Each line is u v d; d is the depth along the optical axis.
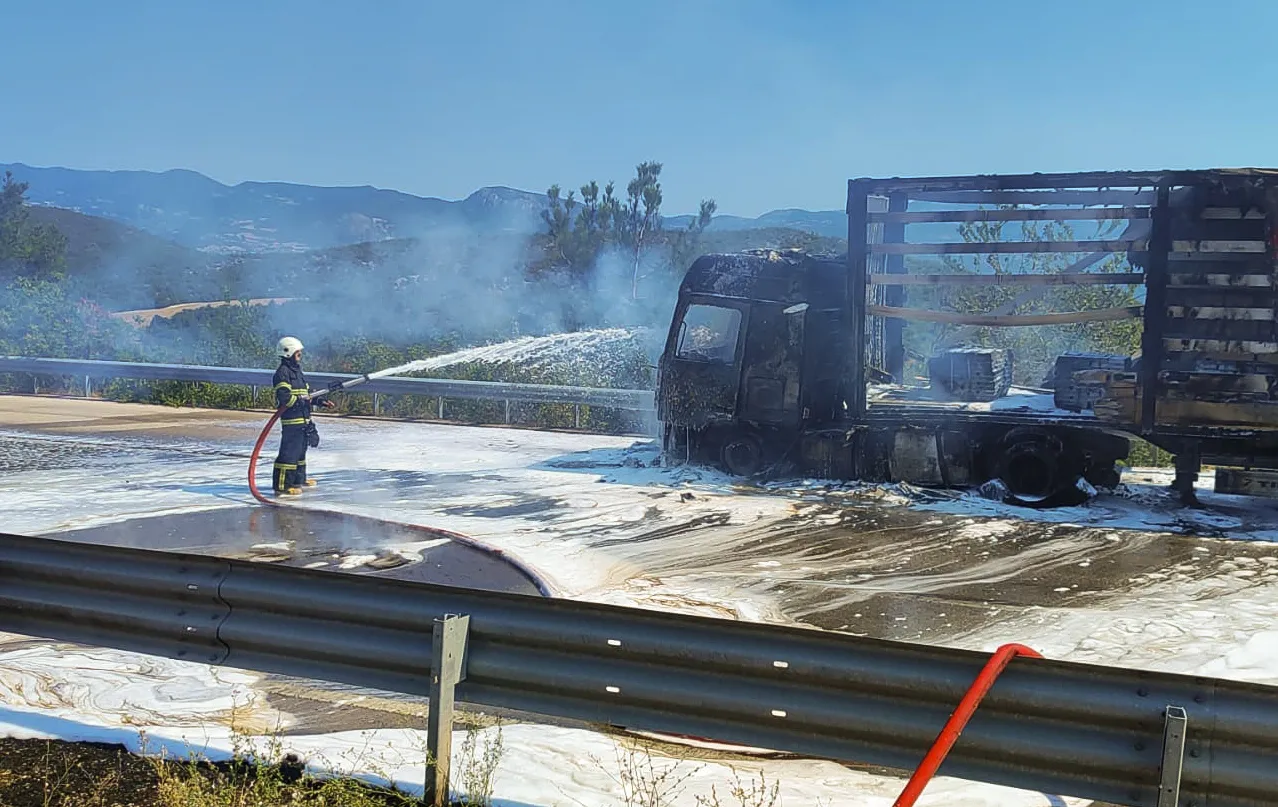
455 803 4.24
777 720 4.02
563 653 4.29
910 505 11.79
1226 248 10.83
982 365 13.36
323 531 10.24
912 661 3.86
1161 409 11.30
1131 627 7.23
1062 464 11.78
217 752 4.68
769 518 11.04
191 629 4.85
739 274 13.34
